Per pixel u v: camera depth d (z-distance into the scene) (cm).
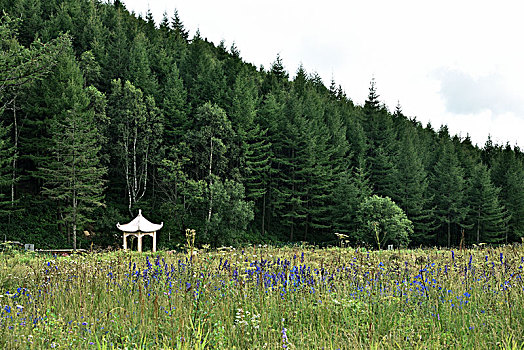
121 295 791
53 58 2381
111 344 495
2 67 2230
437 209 6247
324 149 5950
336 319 625
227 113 5800
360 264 946
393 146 7088
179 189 4716
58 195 3741
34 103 4388
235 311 666
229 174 5225
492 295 698
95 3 8994
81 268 1043
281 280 796
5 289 920
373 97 7888
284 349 485
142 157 5003
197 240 4162
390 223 4194
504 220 6053
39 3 6694
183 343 451
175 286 805
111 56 6338
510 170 7081
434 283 760
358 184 5622
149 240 4047
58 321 571
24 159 4509
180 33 11788
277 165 6109
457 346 489
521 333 525
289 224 5550
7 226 3644
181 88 5869
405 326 569
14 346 500
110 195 5019
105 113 4797
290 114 6231
